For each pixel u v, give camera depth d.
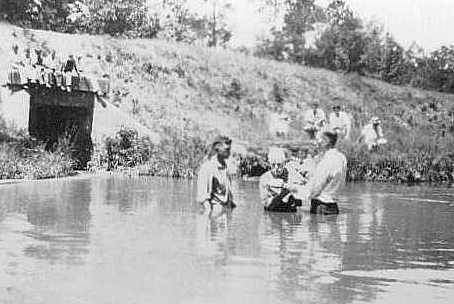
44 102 18.72
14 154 18.17
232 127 20.55
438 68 22.69
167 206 13.60
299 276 7.64
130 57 19.77
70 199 14.01
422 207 15.26
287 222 12.03
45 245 8.98
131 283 7.18
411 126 22.50
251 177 20.53
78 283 7.14
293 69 21.34
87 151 19.22
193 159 19.98
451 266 8.46
